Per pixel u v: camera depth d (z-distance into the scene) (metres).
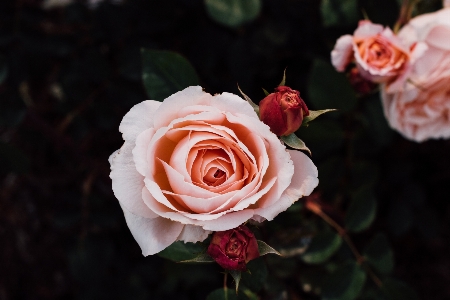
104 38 0.51
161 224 0.31
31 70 0.52
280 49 0.53
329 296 0.43
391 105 0.42
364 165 0.50
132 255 0.60
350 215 0.44
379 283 0.44
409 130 0.44
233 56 0.50
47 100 0.64
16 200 0.68
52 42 0.51
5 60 0.47
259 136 0.30
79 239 0.53
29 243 0.69
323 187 0.49
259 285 0.38
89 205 0.54
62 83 0.51
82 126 0.53
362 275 0.43
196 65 0.53
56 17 0.57
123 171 0.30
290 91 0.31
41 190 0.67
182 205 0.30
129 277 0.56
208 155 0.30
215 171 0.30
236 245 0.30
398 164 0.55
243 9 0.46
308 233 0.44
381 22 0.44
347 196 0.54
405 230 0.54
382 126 0.48
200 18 0.52
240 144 0.29
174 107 0.30
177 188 0.29
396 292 0.44
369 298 0.46
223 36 0.52
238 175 0.30
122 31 0.50
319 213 0.45
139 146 0.29
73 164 0.62
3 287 0.69
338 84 0.43
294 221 0.44
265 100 0.31
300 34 0.52
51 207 0.68
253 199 0.29
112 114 0.53
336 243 0.43
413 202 0.54
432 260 0.65
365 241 0.62
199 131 0.30
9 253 0.69
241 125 0.30
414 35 0.39
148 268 0.57
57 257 0.68
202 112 0.29
